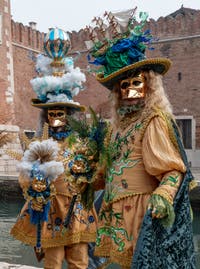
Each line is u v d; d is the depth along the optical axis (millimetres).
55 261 3352
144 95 2422
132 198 2307
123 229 2309
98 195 3670
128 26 2496
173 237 2137
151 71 2422
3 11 21828
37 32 25781
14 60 23875
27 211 3426
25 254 7387
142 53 2510
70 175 2807
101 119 2760
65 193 3381
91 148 2725
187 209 2182
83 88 4074
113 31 2525
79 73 3906
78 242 3379
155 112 2307
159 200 2072
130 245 2266
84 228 3436
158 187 2158
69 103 3666
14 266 4457
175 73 22953
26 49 24766
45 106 3701
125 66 2420
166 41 23234
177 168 2172
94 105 24500
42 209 3174
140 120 2373
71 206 3146
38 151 3242
